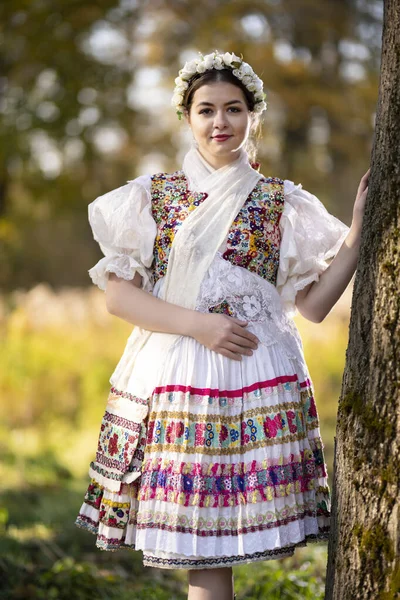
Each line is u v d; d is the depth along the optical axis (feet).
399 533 8.70
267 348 10.33
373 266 9.23
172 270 10.57
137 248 10.73
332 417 30.22
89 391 32.91
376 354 9.09
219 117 10.51
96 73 60.80
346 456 9.30
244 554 9.73
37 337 37.19
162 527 9.82
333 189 69.15
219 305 10.42
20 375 33.55
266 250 10.66
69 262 85.92
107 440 10.63
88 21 59.16
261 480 9.86
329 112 63.16
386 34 9.29
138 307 10.54
